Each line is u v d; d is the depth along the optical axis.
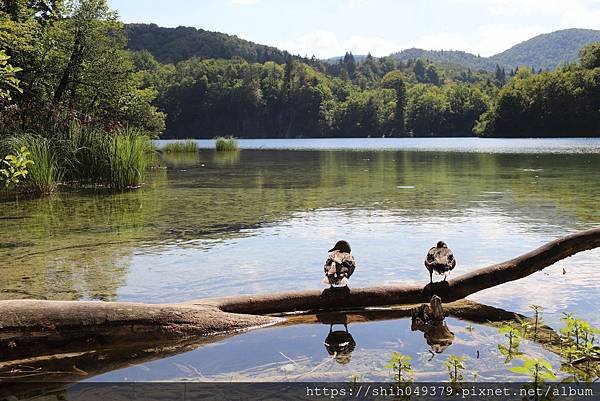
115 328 4.44
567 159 30.88
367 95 151.88
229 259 7.16
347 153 44.41
